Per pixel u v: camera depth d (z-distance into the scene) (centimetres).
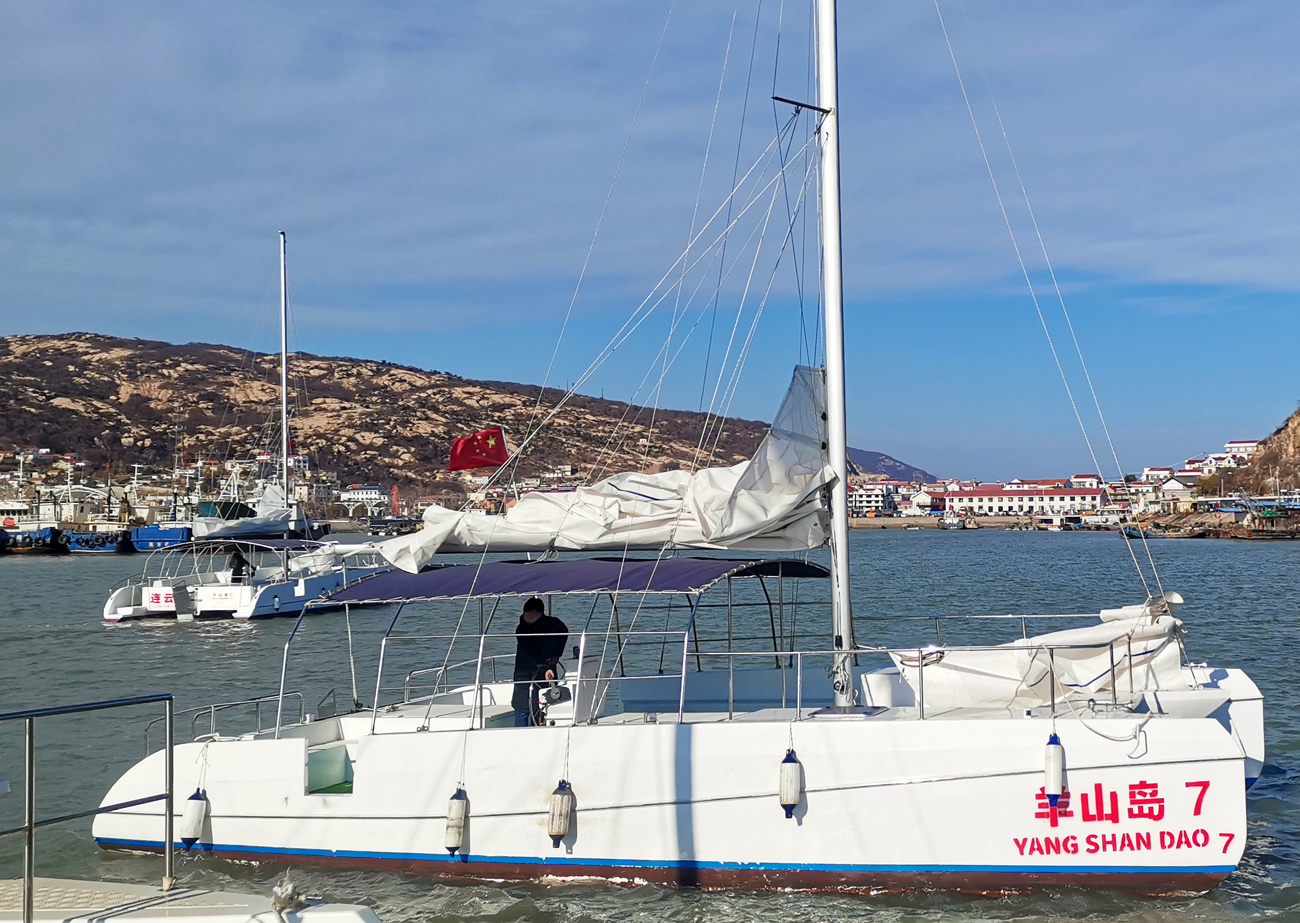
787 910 918
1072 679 1025
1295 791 1280
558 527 1107
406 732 1022
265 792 1058
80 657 2789
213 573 4219
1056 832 896
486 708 1241
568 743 974
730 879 944
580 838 967
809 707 1129
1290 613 3366
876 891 922
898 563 7419
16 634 3356
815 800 926
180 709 1952
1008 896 910
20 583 5769
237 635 3275
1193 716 975
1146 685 1017
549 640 1132
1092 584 5000
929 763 912
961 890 913
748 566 1093
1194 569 6372
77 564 7788
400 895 977
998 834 902
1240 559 7788
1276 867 1036
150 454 19362
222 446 19650
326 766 1116
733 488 1044
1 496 13312
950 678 1037
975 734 909
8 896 646
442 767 1004
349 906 599
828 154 1078
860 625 2833
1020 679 1028
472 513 1142
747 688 1217
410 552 1112
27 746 612
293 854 1043
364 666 2417
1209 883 886
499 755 991
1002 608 3638
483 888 986
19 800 1344
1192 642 2620
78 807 1313
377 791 1021
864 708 1070
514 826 981
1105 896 901
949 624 2845
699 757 948
